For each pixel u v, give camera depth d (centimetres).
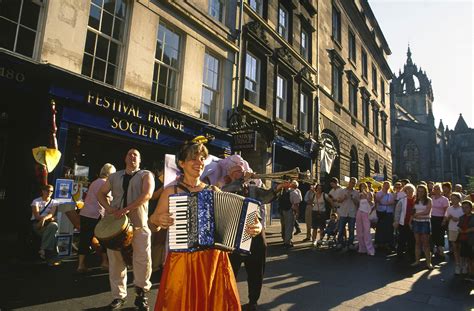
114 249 362
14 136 672
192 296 209
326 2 2070
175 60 986
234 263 356
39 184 617
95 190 529
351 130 2261
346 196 886
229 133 1106
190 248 206
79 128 727
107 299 400
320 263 693
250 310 380
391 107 5212
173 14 960
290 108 1569
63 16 695
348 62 2342
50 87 649
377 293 490
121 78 817
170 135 920
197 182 245
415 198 770
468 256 599
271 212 1341
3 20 626
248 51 1328
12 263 545
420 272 648
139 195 386
